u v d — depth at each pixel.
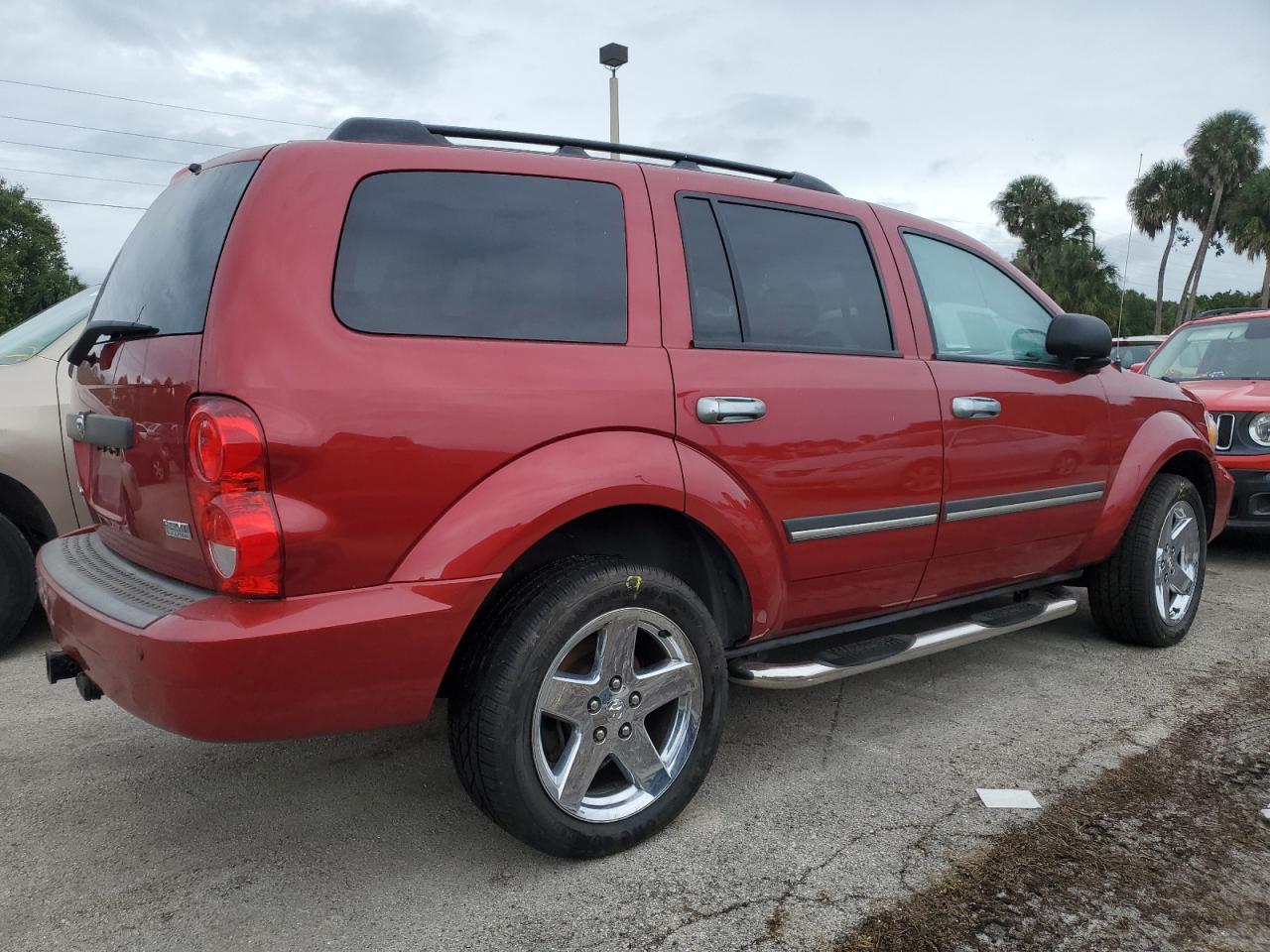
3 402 3.99
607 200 2.63
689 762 2.58
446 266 2.32
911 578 3.21
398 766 3.07
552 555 2.56
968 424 3.25
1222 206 46.06
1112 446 3.87
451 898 2.30
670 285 2.66
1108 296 48.62
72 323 4.29
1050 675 3.88
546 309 2.43
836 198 3.21
